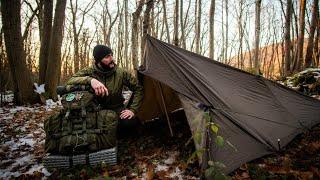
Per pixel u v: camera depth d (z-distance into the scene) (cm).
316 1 1202
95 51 365
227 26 2795
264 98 421
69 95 343
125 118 370
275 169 318
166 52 367
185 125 465
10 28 827
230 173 312
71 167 344
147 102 448
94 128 342
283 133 395
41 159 391
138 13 1009
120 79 386
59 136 337
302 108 466
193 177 311
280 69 2581
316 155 354
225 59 2847
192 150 372
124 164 352
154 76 346
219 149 311
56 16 939
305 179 290
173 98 467
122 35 2236
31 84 887
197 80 362
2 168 371
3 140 493
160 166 346
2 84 1056
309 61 1222
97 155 342
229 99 371
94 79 354
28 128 572
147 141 426
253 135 353
